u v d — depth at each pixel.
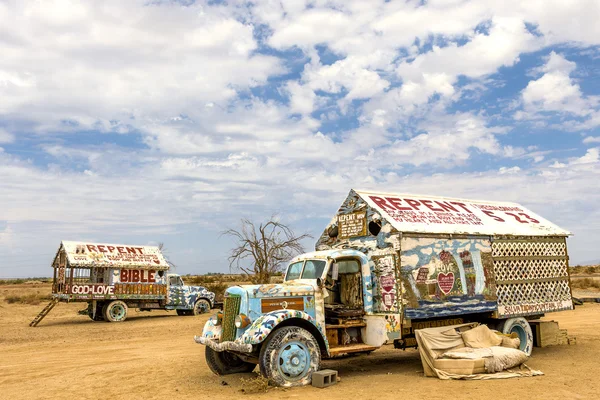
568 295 13.10
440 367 9.54
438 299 10.46
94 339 17.81
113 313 25.02
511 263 11.96
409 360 12.05
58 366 12.07
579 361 11.17
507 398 7.88
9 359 13.34
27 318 27.41
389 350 13.80
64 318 27.70
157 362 12.33
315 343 9.20
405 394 8.19
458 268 10.91
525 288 12.12
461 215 11.86
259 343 9.00
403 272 10.06
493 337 10.43
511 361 9.78
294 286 9.59
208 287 34.97
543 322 13.13
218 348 9.31
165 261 27.25
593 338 14.88
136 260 26.25
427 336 9.95
